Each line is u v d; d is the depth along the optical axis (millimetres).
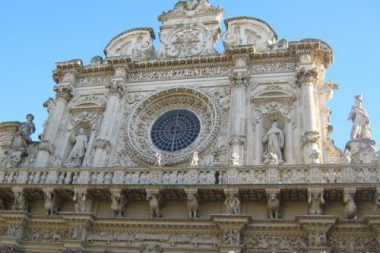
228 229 16719
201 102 23594
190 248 17141
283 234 16656
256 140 21047
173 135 23047
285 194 17016
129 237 18031
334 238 16203
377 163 16688
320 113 21688
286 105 22078
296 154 20156
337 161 19750
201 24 26828
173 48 26438
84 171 19516
